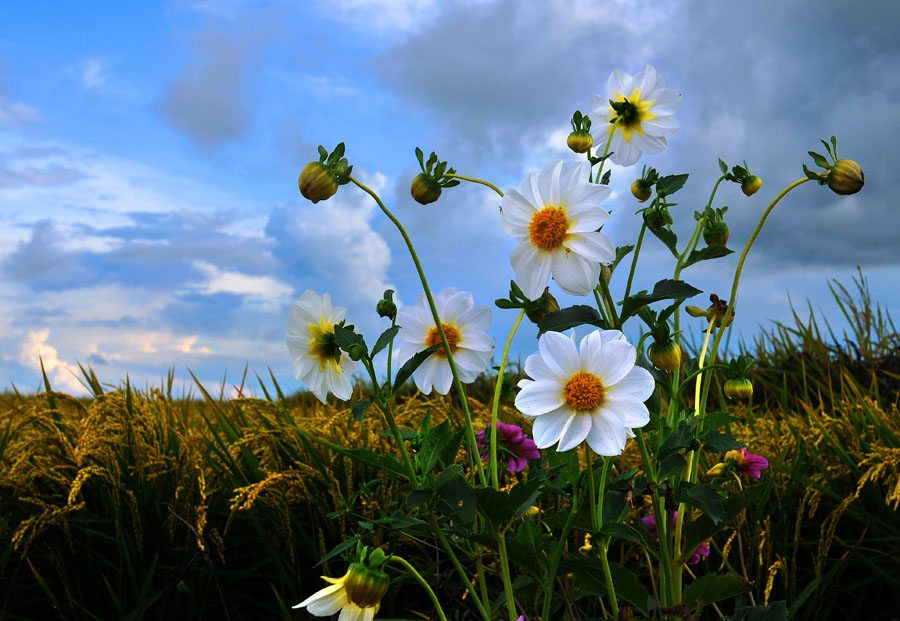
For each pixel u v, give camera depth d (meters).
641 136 0.73
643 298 0.57
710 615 0.81
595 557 0.60
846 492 0.91
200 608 0.84
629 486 0.62
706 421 0.60
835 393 1.47
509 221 0.56
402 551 0.84
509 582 0.54
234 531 0.90
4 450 0.93
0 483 0.86
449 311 0.65
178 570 0.84
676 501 0.59
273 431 0.95
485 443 0.74
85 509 0.87
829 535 0.80
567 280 0.55
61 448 0.92
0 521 0.83
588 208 0.55
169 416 1.05
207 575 0.84
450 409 1.02
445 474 0.53
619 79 0.74
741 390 0.61
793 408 1.49
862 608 0.87
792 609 0.76
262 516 0.89
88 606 0.85
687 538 0.60
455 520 0.56
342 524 0.82
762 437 1.01
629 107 0.72
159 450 0.95
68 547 0.85
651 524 0.68
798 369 1.64
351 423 1.00
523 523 0.58
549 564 0.58
